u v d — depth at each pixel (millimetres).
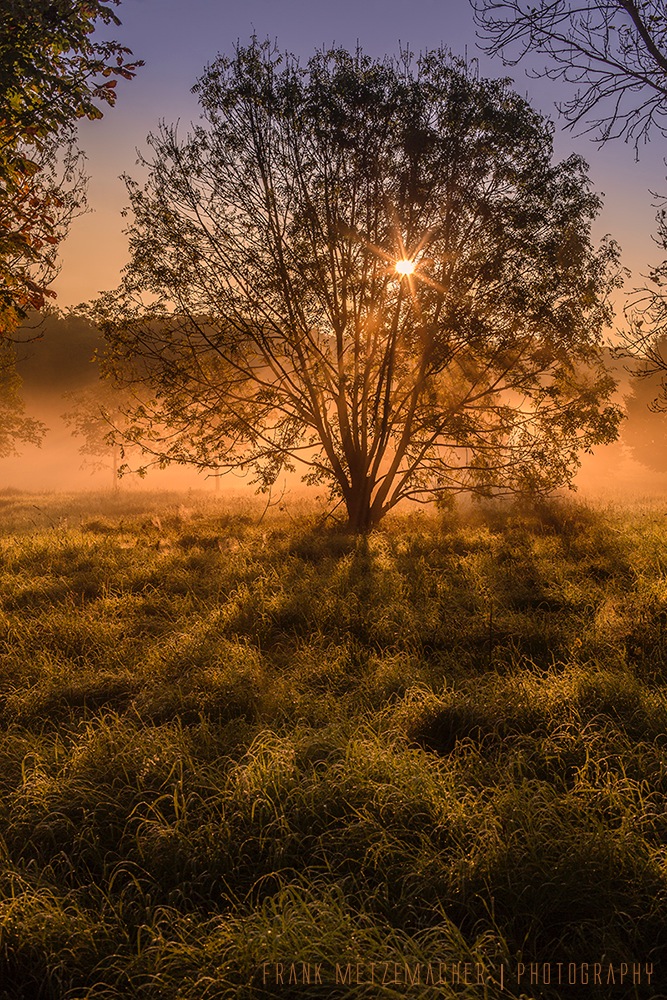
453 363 19094
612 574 11312
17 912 3666
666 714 5605
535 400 18953
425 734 5664
